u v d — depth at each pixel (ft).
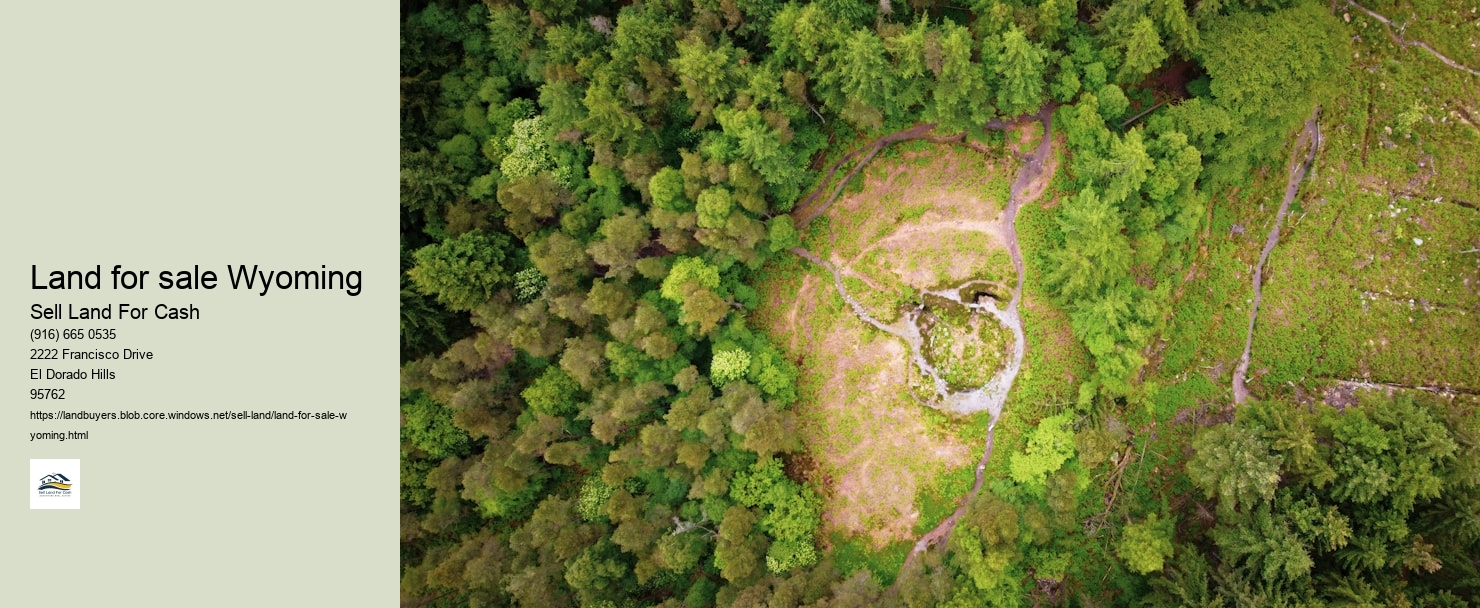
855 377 140.46
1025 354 136.87
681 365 130.72
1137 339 123.85
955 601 118.83
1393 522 109.09
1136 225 127.24
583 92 126.62
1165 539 120.57
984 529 121.08
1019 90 117.29
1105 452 125.08
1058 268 131.34
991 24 115.75
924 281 140.26
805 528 130.72
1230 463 115.34
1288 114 118.32
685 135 134.00
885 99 126.21
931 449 138.00
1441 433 107.55
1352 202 138.41
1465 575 109.50
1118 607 129.90
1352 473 111.04
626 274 130.31
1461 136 136.56
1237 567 120.67
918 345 139.95
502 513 135.44
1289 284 138.41
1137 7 112.06
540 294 132.26
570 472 140.87
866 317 141.38
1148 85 132.26
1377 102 138.92
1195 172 120.47
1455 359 134.92
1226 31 117.08
